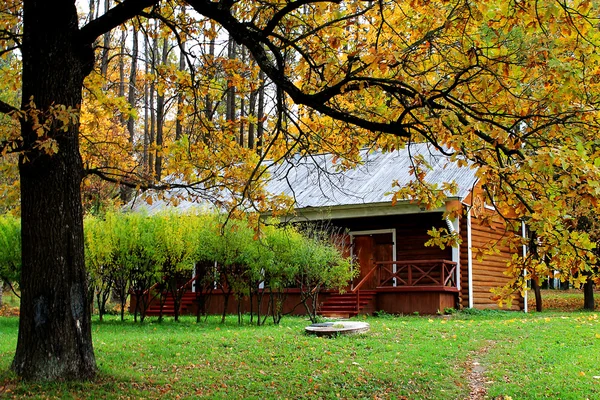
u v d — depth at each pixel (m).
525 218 6.57
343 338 13.05
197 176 10.75
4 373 7.79
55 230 7.91
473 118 7.17
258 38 7.93
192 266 18.17
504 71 6.78
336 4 8.05
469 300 20.70
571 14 6.64
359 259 22.67
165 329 16.22
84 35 8.23
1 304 25.39
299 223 19.55
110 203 20.27
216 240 17.30
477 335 13.70
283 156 9.63
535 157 5.44
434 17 7.92
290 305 22.12
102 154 11.35
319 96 7.69
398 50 7.72
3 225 18.38
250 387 9.02
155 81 10.57
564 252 6.07
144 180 10.03
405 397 8.76
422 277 20.25
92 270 17.70
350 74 7.64
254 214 9.98
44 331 7.79
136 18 10.68
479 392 9.03
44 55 8.03
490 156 6.55
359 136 9.37
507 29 6.91
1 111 8.01
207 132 10.76
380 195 20.88
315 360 10.83
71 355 7.94
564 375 9.63
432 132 6.67
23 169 8.02
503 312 20.81
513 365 10.55
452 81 7.69
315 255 17.08
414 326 15.34
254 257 17.09
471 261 20.92
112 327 16.64
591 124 6.54
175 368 10.01
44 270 7.84
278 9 9.20
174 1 10.32
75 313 8.02
